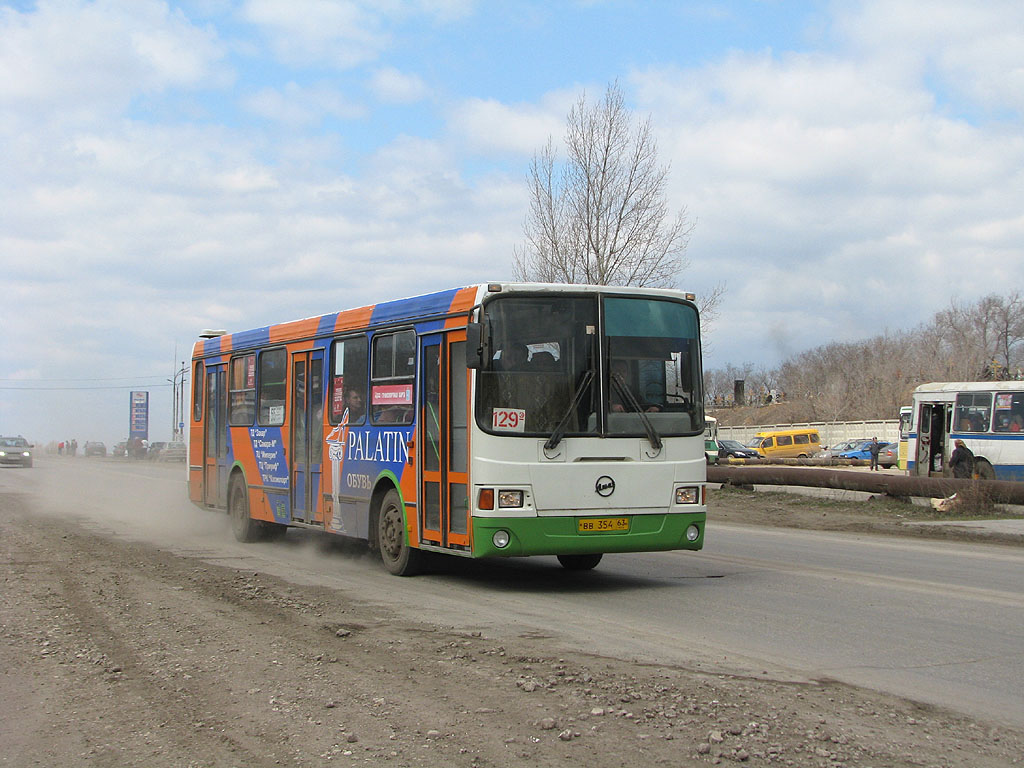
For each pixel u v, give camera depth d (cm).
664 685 644
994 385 2869
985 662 742
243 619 887
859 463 5431
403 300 1215
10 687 659
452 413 1099
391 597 1042
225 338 1761
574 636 828
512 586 1141
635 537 1073
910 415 3191
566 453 1052
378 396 1257
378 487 1262
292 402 1497
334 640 794
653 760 501
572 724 558
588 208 2875
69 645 780
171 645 776
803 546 1625
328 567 1316
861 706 609
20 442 5775
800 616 938
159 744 535
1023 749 533
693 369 1132
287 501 1496
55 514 2189
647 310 1112
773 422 9600
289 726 560
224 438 1741
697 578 1216
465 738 535
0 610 933
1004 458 2811
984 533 1769
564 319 1075
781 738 536
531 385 1051
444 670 686
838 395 8969
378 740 533
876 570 1299
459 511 1077
